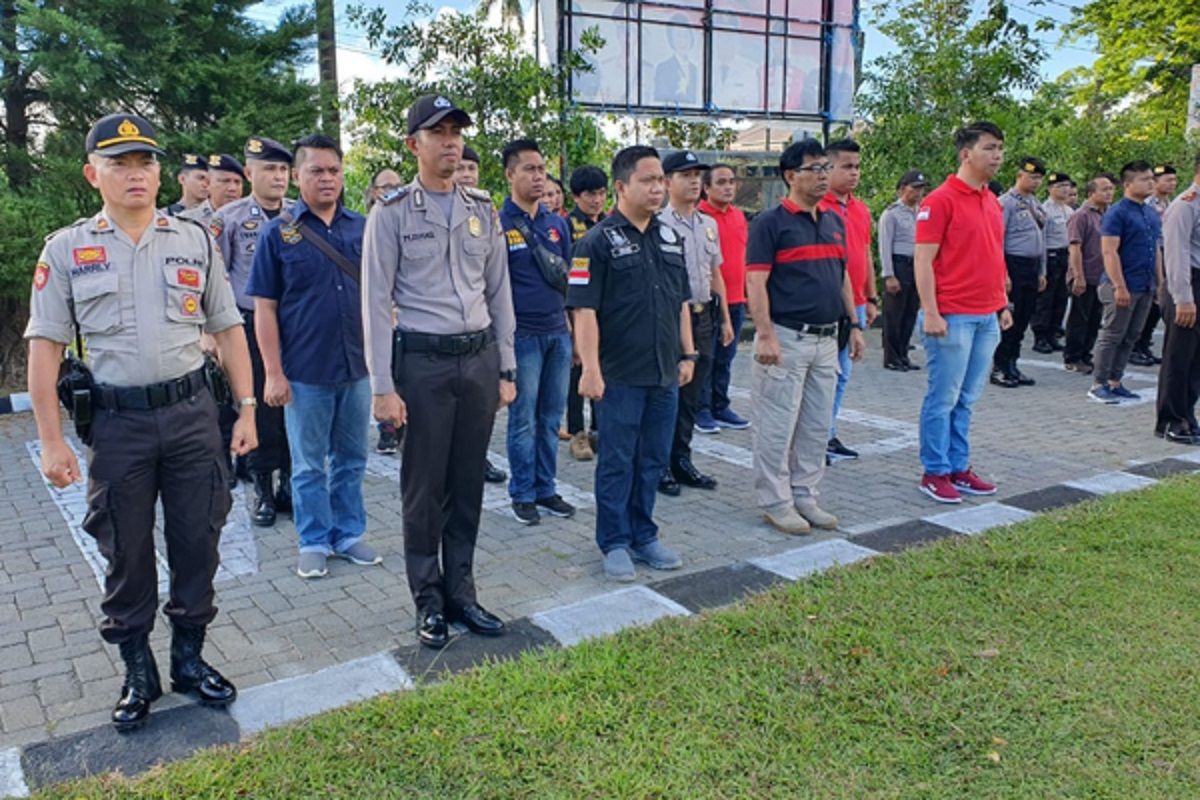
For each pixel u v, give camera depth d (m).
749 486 5.60
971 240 4.99
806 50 11.40
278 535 4.82
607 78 10.23
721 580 4.05
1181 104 20.02
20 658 3.45
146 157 2.76
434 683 3.15
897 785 2.54
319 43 10.32
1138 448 6.24
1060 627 3.41
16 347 8.98
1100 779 2.54
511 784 2.56
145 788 2.54
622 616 3.68
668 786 2.54
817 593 3.76
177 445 2.89
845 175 5.27
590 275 3.99
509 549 4.54
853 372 9.48
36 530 4.96
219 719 2.94
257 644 3.52
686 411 5.47
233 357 3.15
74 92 8.55
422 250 3.40
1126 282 7.54
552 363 4.98
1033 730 2.78
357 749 2.71
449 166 3.40
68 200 8.53
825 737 2.76
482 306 3.56
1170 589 3.73
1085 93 21.27
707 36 10.70
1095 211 9.13
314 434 4.23
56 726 2.94
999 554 4.12
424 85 9.00
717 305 6.39
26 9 8.27
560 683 3.05
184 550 3.01
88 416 2.78
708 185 6.88
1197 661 3.14
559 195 6.39
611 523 4.18
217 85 9.36
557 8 9.77
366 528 4.93
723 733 2.78
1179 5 18.59
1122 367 7.84
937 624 3.46
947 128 11.79
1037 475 5.63
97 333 2.77
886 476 5.73
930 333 5.02
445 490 3.54
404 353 3.41
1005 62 11.84
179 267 2.89
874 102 12.01
